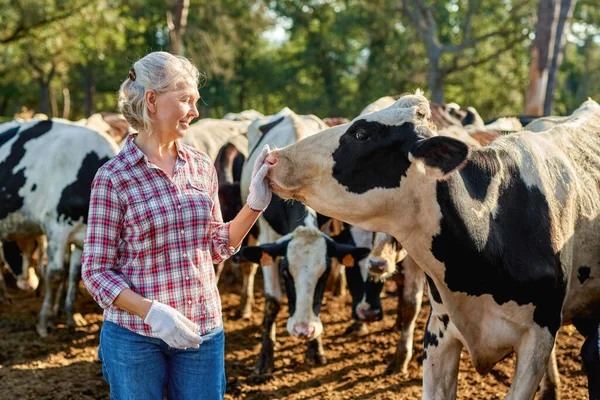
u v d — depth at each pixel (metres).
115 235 2.54
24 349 6.05
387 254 4.68
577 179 3.40
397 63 34.84
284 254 5.04
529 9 25.81
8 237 6.89
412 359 5.34
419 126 2.86
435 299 3.31
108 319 2.61
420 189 2.92
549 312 3.17
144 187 2.56
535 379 3.17
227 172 7.59
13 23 19.64
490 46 32.00
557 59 18.97
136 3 32.81
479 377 5.00
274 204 5.80
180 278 2.61
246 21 36.84
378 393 4.85
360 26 34.75
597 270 3.46
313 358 5.54
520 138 3.42
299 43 45.06
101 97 48.56
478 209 3.01
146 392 2.58
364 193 2.93
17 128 7.03
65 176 6.49
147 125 2.56
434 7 28.16
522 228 3.10
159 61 2.55
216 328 2.72
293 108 42.62
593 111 4.06
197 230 2.65
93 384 5.18
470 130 5.97
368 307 5.54
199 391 2.67
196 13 33.47
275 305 5.41
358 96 36.97
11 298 7.99
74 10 19.34
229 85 39.72
